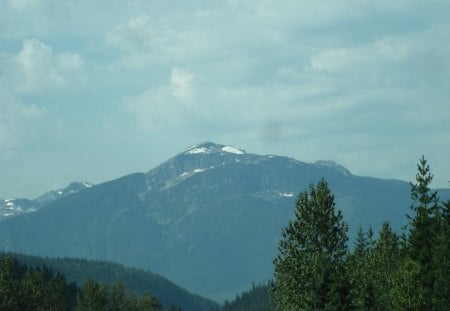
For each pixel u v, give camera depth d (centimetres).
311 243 13012
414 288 14300
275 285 13312
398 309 14325
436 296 14850
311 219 12975
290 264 12838
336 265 12888
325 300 12769
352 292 13000
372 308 14888
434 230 16700
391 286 16012
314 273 12762
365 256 17100
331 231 13012
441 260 15350
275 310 13775
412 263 14638
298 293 12812
